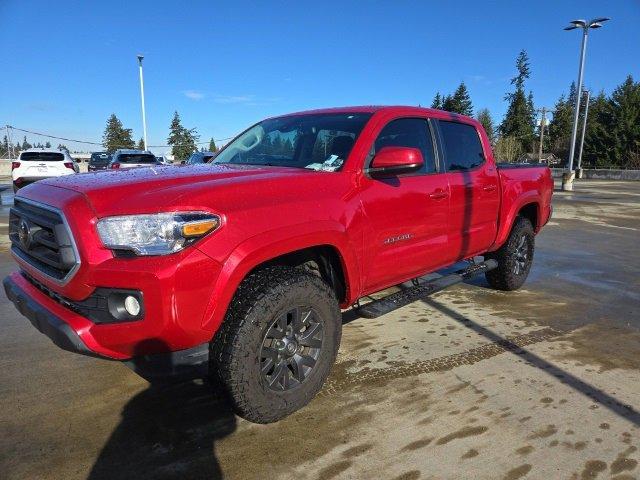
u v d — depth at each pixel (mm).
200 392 3193
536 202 5574
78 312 2541
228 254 2443
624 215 13672
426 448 2613
